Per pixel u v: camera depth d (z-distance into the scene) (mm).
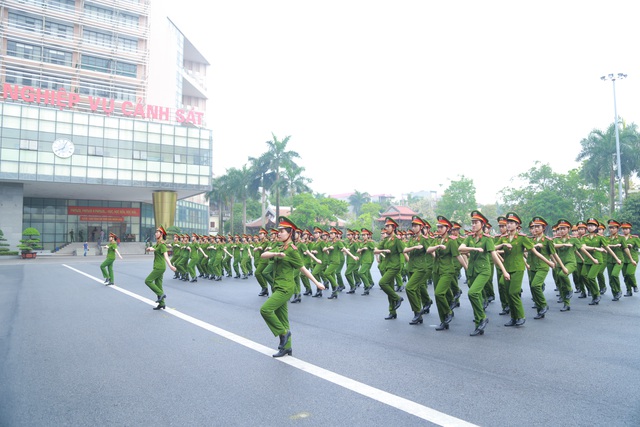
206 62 65000
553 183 52938
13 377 5676
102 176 39406
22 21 42438
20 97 37594
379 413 4441
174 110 46219
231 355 6621
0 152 35625
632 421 4242
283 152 56062
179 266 18344
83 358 6516
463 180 67125
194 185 43719
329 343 7344
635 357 6438
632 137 48188
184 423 4254
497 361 6242
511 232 8820
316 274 14039
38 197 47312
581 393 4980
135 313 10359
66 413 4531
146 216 54531
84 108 41594
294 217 53812
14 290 14938
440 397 4867
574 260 10664
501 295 10148
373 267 27750
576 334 7977
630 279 13164
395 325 8914
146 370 5910
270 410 4539
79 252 43406
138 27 48656
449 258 8477
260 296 13461
